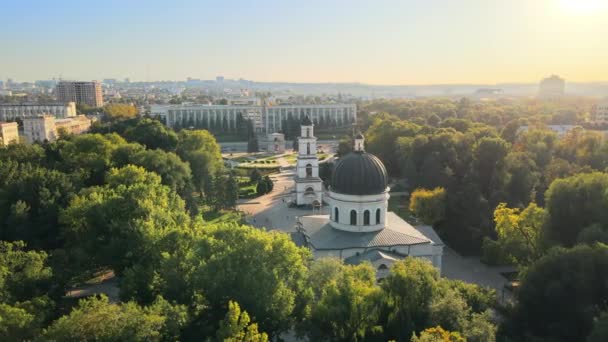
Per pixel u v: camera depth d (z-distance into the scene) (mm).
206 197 154875
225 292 60156
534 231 88000
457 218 115562
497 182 124750
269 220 138250
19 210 95312
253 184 187875
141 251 76625
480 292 68812
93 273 95625
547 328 62188
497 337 63375
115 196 86688
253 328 51500
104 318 47469
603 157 133000
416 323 58844
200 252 66125
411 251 88312
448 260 107062
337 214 93125
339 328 59312
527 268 75188
